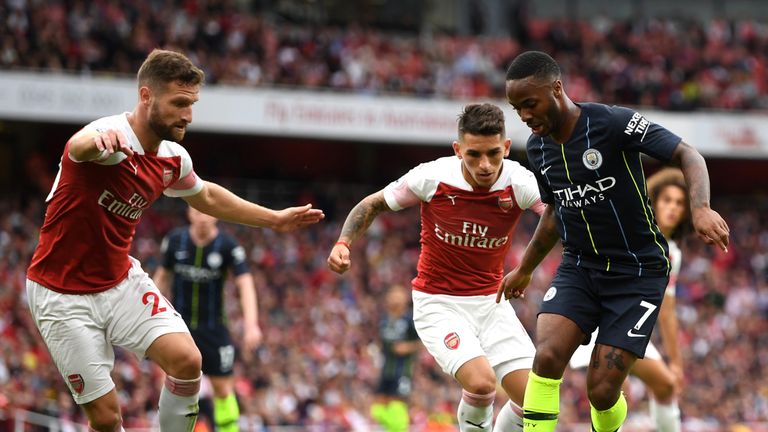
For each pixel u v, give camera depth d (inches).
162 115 612.4
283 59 2970.0
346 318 2300.7
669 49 3599.9
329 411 1867.6
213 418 1165.7
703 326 2640.3
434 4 3848.4
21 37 2551.7
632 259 617.0
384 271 2608.3
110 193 621.6
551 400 618.5
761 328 2733.8
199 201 689.0
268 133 2837.1
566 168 617.6
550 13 3988.7
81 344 636.7
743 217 3395.7
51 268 637.3
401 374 1541.6
